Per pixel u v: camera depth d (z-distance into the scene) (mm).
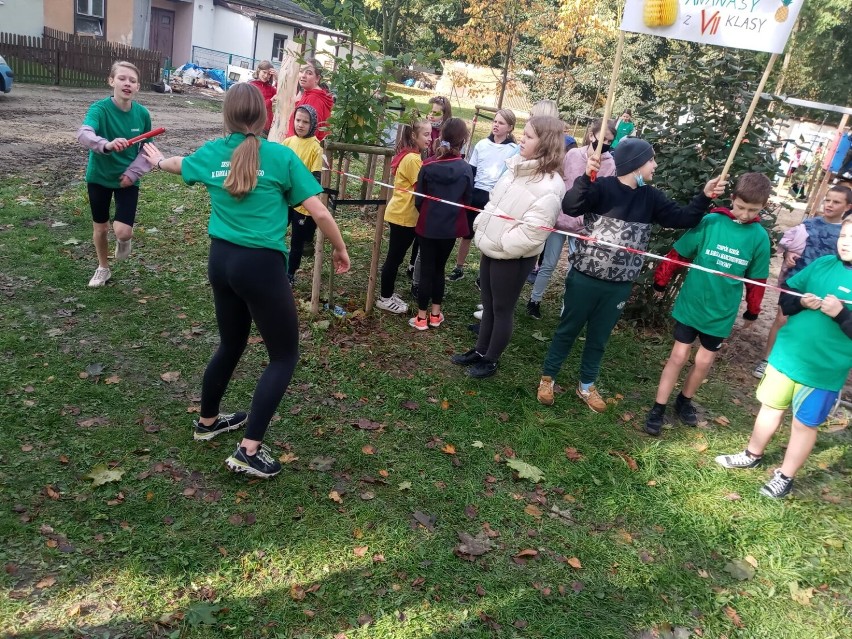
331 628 2588
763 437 4016
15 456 3240
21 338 4285
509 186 4320
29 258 5512
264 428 3242
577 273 4238
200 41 28297
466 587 2900
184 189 8398
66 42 18016
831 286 3576
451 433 4039
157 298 5188
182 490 3193
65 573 2639
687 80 5828
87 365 4113
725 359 5938
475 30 16781
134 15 23188
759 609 3037
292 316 3133
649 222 4113
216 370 3344
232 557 2855
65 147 10023
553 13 16672
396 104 5891
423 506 3371
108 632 2426
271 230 2971
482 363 4734
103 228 5031
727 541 3461
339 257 3234
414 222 5156
